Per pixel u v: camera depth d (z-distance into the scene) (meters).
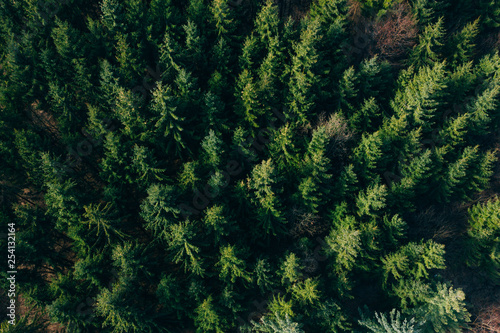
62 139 39.94
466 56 46.91
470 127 45.34
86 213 33.31
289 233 40.12
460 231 44.81
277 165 41.59
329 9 44.75
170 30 44.44
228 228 36.81
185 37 45.31
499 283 44.69
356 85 44.16
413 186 41.12
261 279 36.88
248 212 39.41
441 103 43.22
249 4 50.75
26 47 39.97
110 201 37.38
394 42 44.75
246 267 37.94
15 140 36.91
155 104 37.56
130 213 41.88
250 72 43.34
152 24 43.22
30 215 35.16
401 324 38.34
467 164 42.25
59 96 37.56
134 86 41.66
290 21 44.12
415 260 38.09
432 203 45.50
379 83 44.91
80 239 33.66
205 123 41.22
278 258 39.06
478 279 45.78
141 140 38.84
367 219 40.41
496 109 46.94
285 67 43.44
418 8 44.97
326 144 38.81
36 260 35.59
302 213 38.81
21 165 39.19
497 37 50.50
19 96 40.62
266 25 43.53
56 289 32.41
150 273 34.62
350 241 34.62
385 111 45.25
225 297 34.88
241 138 37.97
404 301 39.00
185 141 41.12
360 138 43.56
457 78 45.94
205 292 34.94
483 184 44.59
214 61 44.34
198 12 44.19
